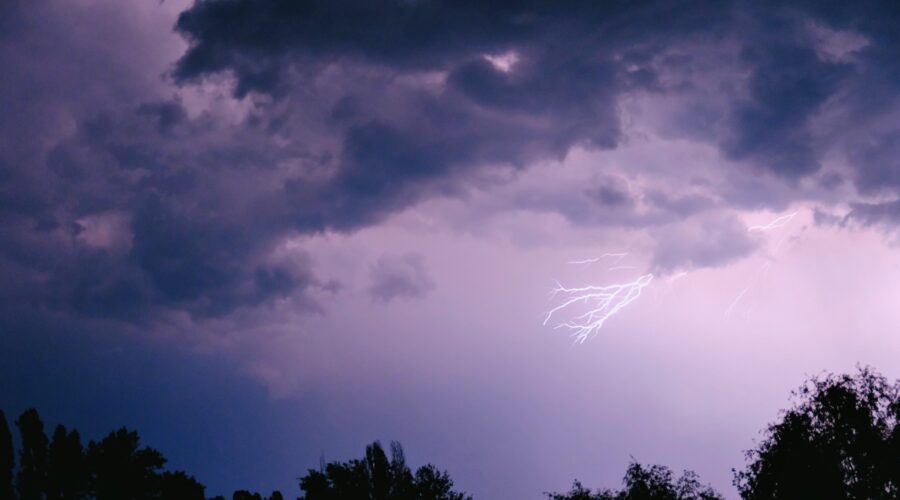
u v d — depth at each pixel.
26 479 36.25
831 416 25.81
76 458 36.84
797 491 25.23
